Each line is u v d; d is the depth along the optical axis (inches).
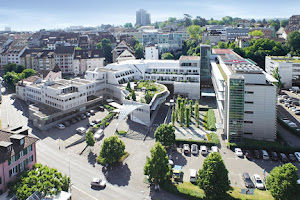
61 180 2970.0
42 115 5014.8
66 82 6195.9
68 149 4291.3
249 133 4534.9
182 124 5036.9
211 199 2933.1
